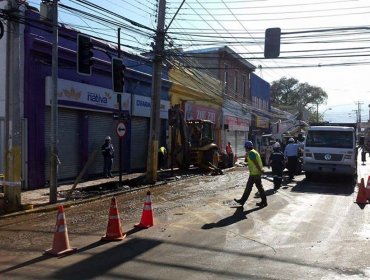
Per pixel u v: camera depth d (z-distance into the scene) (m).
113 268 6.88
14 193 12.30
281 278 6.38
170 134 25.61
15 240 8.92
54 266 7.02
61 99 17.64
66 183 18.16
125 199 14.67
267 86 55.72
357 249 8.05
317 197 14.79
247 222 10.48
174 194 15.72
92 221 10.87
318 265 7.05
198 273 6.61
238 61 42.69
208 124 25.33
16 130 12.37
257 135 49.81
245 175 23.45
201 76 33.25
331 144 19.64
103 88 20.50
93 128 20.38
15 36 12.50
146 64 24.44
